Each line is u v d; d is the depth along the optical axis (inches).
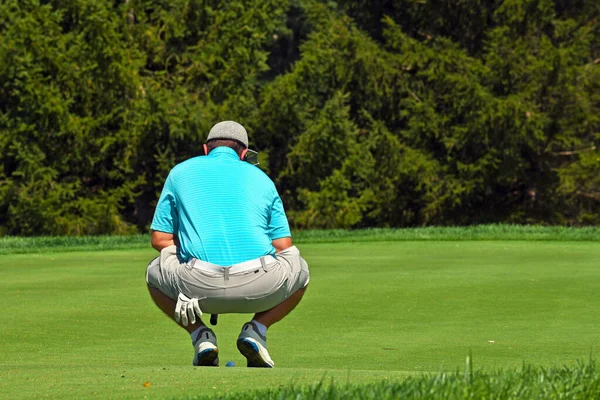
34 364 473.1
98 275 956.6
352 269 981.8
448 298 740.0
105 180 2751.0
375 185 2861.7
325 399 319.9
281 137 2829.7
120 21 2667.3
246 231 467.2
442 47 2837.1
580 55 2741.1
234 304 462.0
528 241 1416.1
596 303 705.0
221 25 2748.5
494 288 797.2
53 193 2551.7
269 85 2775.6
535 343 539.2
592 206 2992.1
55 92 2532.0
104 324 625.9
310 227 2815.0
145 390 360.2
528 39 2790.4
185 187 476.7
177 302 459.5
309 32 3501.5
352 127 2815.0
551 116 2748.5
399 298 743.1
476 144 2805.1
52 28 2593.5
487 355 501.7
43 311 685.9
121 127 2603.3
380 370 438.9
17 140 2566.4
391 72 2810.0
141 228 2824.8
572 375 364.2
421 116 2780.5
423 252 1211.9
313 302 724.0
